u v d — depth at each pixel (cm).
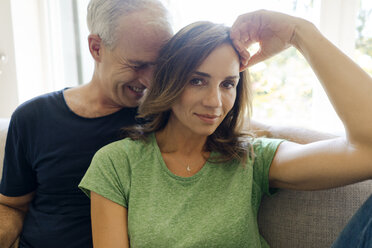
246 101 96
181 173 92
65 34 188
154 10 93
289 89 156
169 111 96
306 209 97
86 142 107
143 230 82
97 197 87
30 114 109
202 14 159
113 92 103
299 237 97
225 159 92
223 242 82
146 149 93
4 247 106
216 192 88
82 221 105
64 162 106
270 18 90
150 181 89
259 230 102
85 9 183
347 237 78
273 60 156
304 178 83
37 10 183
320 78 82
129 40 92
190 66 81
